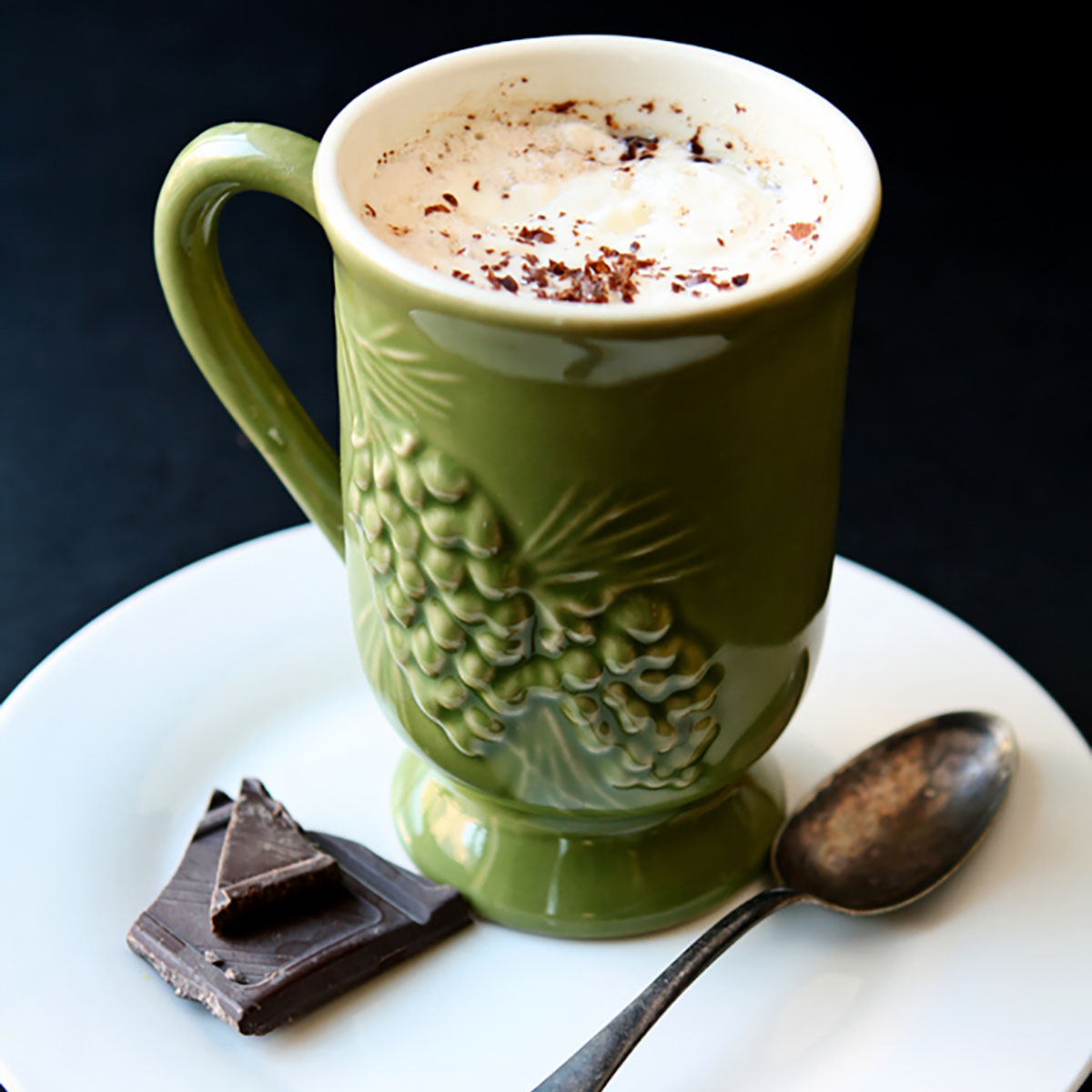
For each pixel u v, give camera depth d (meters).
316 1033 0.47
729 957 0.49
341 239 0.44
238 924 0.48
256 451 0.73
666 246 0.47
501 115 0.49
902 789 0.51
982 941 0.48
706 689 0.46
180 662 0.54
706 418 0.44
